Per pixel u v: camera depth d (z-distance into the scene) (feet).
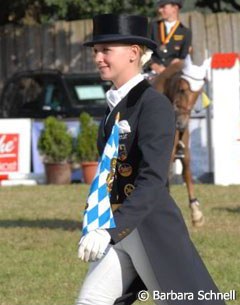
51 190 85.10
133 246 24.70
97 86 101.65
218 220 64.08
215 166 89.86
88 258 23.70
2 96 104.88
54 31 123.34
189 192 61.52
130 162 24.93
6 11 125.08
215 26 118.52
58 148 91.81
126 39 25.14
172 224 24.70
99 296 24.90
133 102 25.11
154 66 63.36
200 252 50.93
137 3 118.32
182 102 59.88
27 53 124.36
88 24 122.21
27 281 44.37
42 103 102.37
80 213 68.90
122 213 23.88
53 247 53.21
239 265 47.29
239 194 79.97
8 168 93.61
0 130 93.40
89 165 91.25
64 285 43.42
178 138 60.34
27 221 64.64
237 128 89.25
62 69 123.54
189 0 130.21
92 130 91.81
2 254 51.11
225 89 88.69
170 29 65.26
